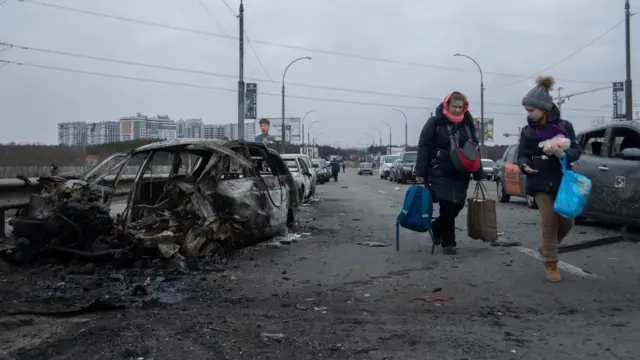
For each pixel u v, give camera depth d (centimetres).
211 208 784
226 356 405
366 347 426
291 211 1059
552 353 414
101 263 727
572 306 534
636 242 886
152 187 859
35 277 666
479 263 742
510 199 1783
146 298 568
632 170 909
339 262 770
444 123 802
